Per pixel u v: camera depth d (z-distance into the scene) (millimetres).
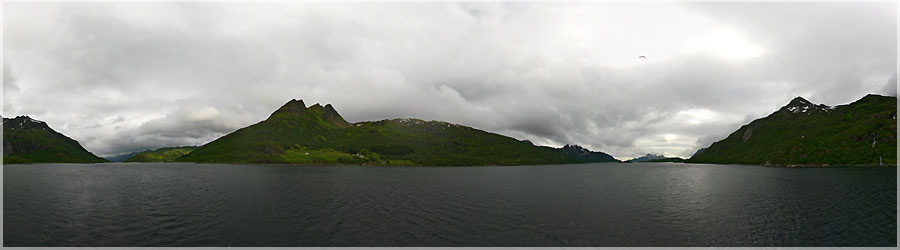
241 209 63219
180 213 59312
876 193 85812
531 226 51094
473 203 71250
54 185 102500
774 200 75875
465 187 105688
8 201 70500
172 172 172625
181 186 102250
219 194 84125
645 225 51906
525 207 66375
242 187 100875
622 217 57188
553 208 65250
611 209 64250
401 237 45656
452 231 48469
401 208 64875
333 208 64688
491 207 66312
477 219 55625
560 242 43781
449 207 66188
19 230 47969
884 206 66500
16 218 54656
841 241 44844
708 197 81125
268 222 53375
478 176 168125
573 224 52438
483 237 45844
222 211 61250
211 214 58656
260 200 74250
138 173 162625
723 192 91562
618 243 43531
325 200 74750
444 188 102188
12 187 96562
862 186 102812
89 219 54469
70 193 83938
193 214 58594
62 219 54344
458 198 79000
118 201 71438
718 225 52312
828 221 54781
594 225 51906
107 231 47812
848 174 158875
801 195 84125
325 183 116500
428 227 50469
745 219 56219
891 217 57094
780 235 47312
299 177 144875
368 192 90312
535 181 132750
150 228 49531
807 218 56844
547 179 144875
